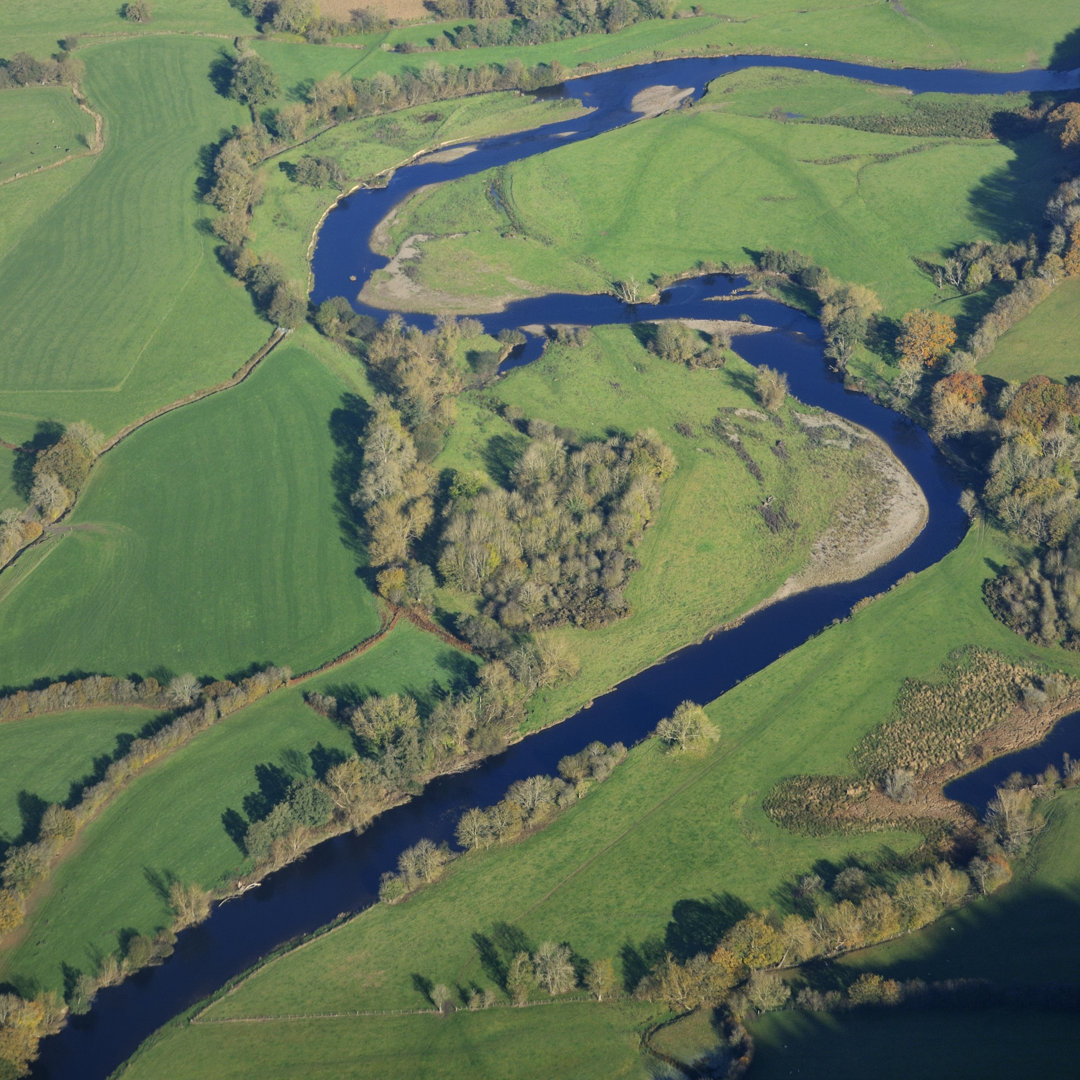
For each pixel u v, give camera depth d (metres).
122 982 163.38
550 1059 151.38
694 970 156.25
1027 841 174.00
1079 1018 150.00
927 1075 144.25
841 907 161.50
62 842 177.12
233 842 179.12
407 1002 158.75
